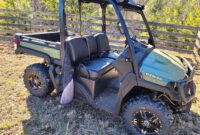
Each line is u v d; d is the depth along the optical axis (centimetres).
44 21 867
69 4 955
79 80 369
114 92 377
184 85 299
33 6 1120
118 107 330
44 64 430
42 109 396
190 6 991
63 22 353
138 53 320
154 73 300
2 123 354
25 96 437
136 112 318
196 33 724
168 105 331
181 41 759
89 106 408
